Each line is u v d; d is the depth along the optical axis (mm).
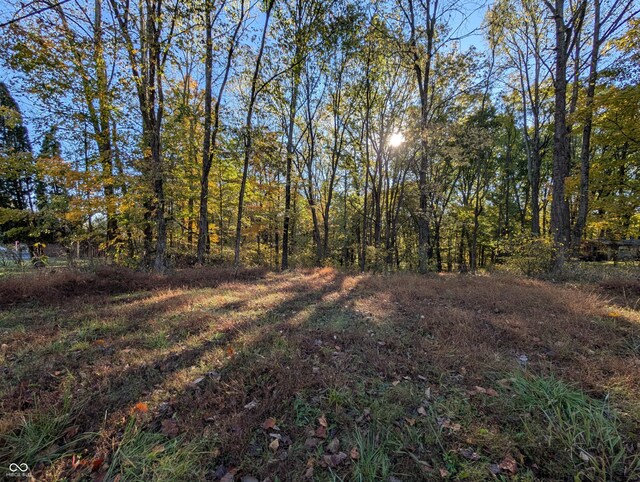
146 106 8266
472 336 3705
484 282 7297
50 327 4039
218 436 2023
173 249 12109
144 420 2160
